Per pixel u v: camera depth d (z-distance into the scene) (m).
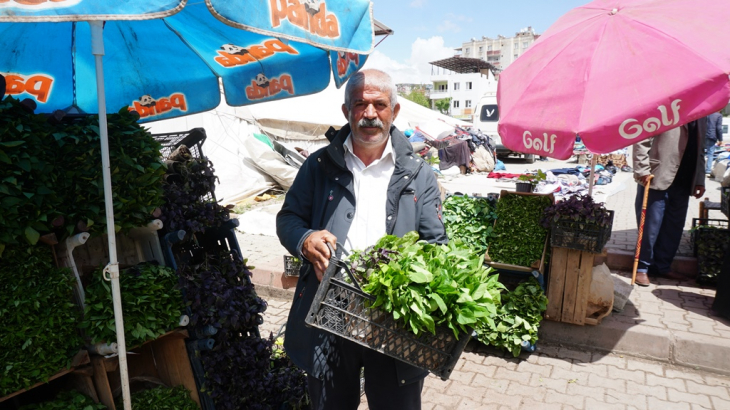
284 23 1.85
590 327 4.20
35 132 2.10
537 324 4.10
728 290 4.22
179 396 2.62
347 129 2.31
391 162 2.28
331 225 2.22
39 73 3.03
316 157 2.34
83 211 2.25
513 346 4.09
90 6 1.42
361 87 2.10
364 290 1.80
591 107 3.22
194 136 3.04
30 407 2.24
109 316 2.24
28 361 2.04
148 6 1.49
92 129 2.26
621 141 3.06
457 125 22.33
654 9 3.40
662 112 2.93
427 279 1.70
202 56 3.26
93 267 2.59
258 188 10.80
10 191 1.98
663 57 3.05
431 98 96.19
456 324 1.76
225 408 2.74
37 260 2.12
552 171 15.09
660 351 3.97
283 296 5.58
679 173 4.93
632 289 4.52
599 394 3.56
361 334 1.82
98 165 2.28
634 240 6.50
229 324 2.70
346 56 3.05
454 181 13.88
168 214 2.65
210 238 3.06
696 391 3.58
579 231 4.04
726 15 3.09
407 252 1.86
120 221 2.38
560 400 3.49
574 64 3.46
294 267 5.45
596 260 4.41
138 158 2.41
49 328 2.10
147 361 2.82
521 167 20.77
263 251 6.63
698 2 3.29
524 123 3.58
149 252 2.73
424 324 1.73
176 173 2.81
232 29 3.00
